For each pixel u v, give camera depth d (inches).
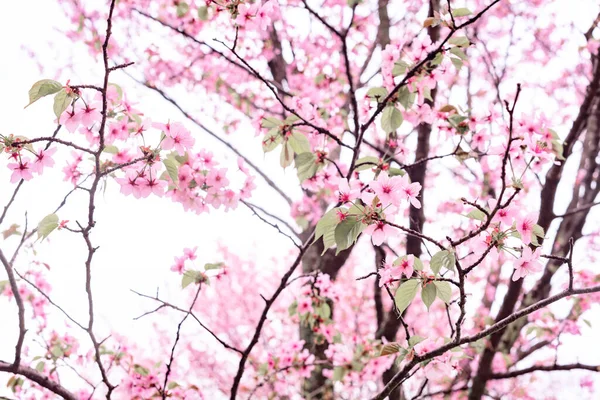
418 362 93.0
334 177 133.6
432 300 87.8
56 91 89.9
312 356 178.9
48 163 102.1
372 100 126.0
